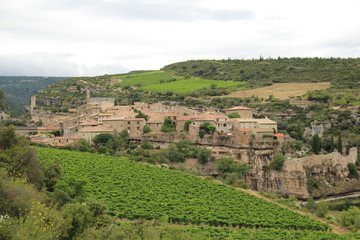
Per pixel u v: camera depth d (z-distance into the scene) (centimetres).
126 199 12581
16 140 11306
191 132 18488
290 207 14688
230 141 17725
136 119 19462
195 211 12088
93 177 14450
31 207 6488
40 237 5778
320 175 17925
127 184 14200
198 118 19150
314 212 14525
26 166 9862
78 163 15750
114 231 7856
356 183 18575
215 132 18462
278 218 12369
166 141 18675
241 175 16662
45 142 18862
